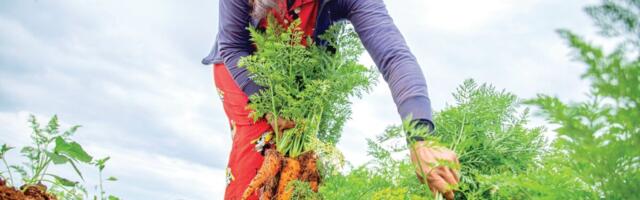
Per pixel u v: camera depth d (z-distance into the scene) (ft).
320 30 8.83
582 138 1.77
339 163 8.23
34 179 5.87
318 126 8.64
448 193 5.76
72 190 6.50
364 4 8.27
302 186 7.91
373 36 7.98
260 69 8.46
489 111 7.66
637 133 1.69
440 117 7.91
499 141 7.38
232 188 8.97
